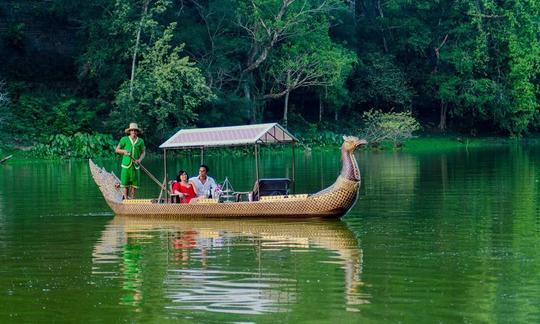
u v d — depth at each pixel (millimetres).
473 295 11805
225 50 53469
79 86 52281
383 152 52000
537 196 23422
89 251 15586
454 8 64438
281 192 20359
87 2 49875
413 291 12078
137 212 20344
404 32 65250
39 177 32875
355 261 14180
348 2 64750
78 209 21984
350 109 63969
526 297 11664
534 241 15875
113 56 48875
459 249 15141
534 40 64438
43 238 17156
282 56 55219
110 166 40406
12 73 51625
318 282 12672
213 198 20000
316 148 54438
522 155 45688
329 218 19188
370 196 24109
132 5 48594
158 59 47656
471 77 63969
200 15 55125
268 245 15859
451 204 21859
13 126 46281
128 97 47469
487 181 28562
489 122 67125
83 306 11641
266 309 11273
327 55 54375
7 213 21219
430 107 68625
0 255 15297
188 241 16516
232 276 13164
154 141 48594
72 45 54125
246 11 53375
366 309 11188
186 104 47500
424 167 36281
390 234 16969
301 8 53250
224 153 49562
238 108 52656
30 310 11508
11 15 54344
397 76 62156
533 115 65875
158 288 12508
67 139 45188
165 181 21078
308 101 62969
